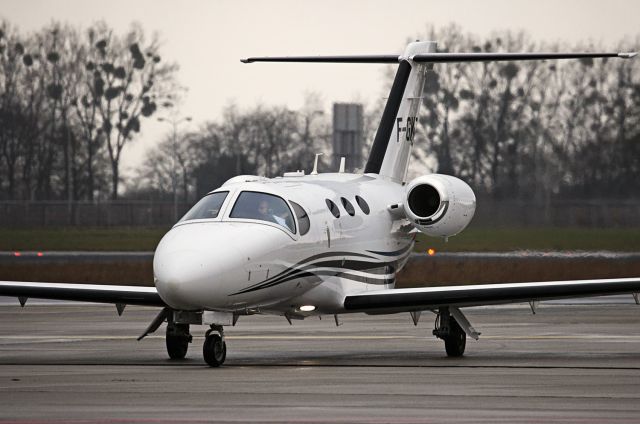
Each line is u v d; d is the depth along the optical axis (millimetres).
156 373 38938
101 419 28203
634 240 122875
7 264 112750
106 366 41688
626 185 171500
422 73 59031
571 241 123625
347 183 51938
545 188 170250
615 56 50250
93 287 45906
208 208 43125
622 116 181500
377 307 46562
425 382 35969
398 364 42219
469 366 41344
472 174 190875
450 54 56812
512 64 194375
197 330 61312
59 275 104250
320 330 60938
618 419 28000
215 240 40562
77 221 195000
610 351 47594
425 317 71438
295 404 30844
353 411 29547
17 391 33750
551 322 65688
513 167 185250
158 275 39469
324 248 45812
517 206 143500
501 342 52750
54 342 53094
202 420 28016
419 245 126500
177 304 39781
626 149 174250
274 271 42281
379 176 56531
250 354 47062
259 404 30844
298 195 45750
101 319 69500
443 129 195125
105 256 133250
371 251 50594
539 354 46562
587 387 34500
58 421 27906
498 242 127500
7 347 50250
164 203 198250
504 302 45500
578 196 170250
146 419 28203
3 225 192125
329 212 47094
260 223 42500
